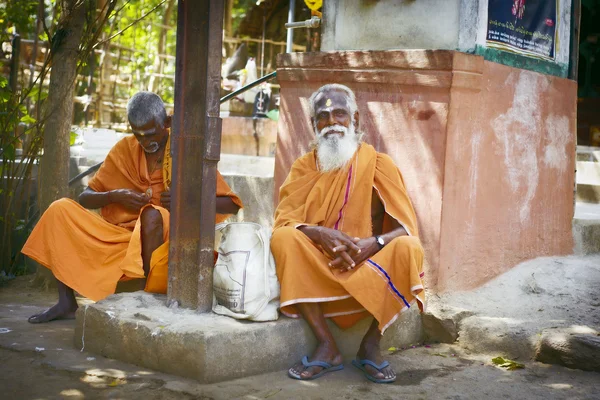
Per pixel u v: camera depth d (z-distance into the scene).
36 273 5.64
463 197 4.67
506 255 5.11
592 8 11.63
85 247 4.38
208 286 3.89
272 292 3.82
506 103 4.98
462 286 4.75
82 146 7.96
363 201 4.12
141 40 15.03
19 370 3.64
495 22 4.88
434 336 4.49
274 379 3.62
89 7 5.62
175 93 3.88
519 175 5.17
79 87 10.89
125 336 3.75
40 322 4.47
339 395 3.44
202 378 3.46
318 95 4.19
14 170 6.30
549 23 5.49
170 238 3.95
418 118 4.59
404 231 4.01
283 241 3.83
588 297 4.70
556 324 4.27
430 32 4.89
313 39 9.04
